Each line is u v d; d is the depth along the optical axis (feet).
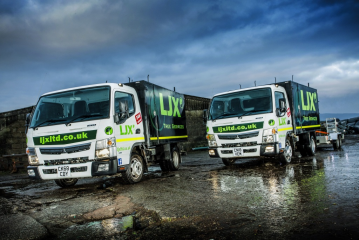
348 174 21.29
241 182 20.85
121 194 19.29
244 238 10.25
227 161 32.86
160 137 29.91
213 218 12.66
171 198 16.99
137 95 27.04
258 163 33.14
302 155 38.55
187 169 32.99
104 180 27.35
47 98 24.17
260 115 28.27
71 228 12.77
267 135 27.81
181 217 13.10
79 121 21.75
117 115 22.21
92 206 16.40
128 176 23.39
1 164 44.45
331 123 47.52
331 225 10.89
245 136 28.58
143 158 26.35
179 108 36.52
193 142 73.97
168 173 30.27
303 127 35.96
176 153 34.35
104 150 21.07
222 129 29.76
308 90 39.65
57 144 21.91
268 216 12.44
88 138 21.31
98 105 22.39
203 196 17.01
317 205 13.53
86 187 23.68
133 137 24.63
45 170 22.26
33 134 22.86
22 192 23.72
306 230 10.57
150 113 28.07
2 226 13.65
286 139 30.78
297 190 16.89
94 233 11.84
